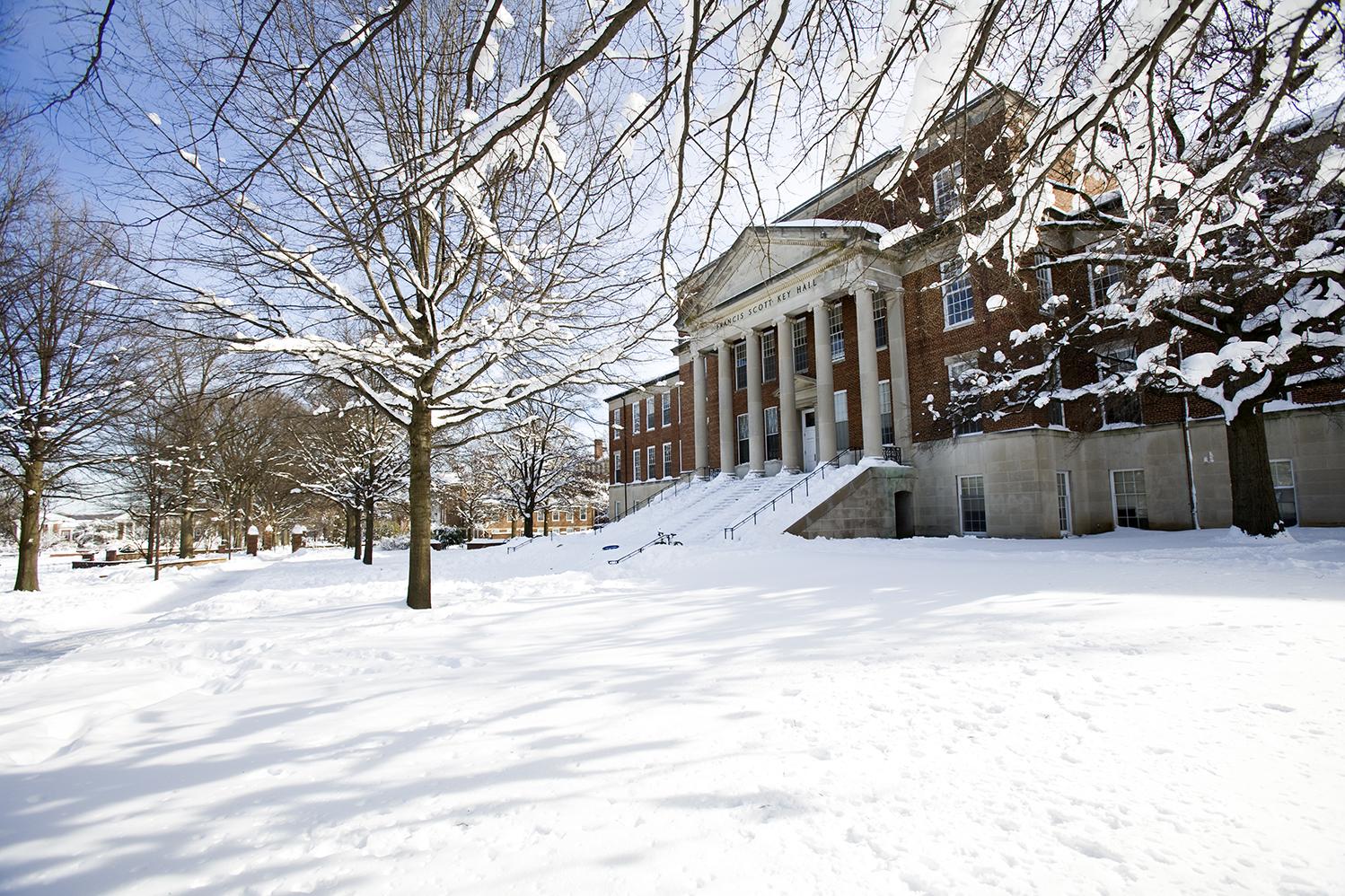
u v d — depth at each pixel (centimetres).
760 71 435
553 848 290
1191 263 636
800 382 3012
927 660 569
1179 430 2072
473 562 2583
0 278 1620
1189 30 409
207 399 1447
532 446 4250
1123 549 1566
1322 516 1758
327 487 3281
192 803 349
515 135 418
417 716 482
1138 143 498
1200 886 243
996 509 2217
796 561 1443
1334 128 529
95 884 275
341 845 302
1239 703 424
